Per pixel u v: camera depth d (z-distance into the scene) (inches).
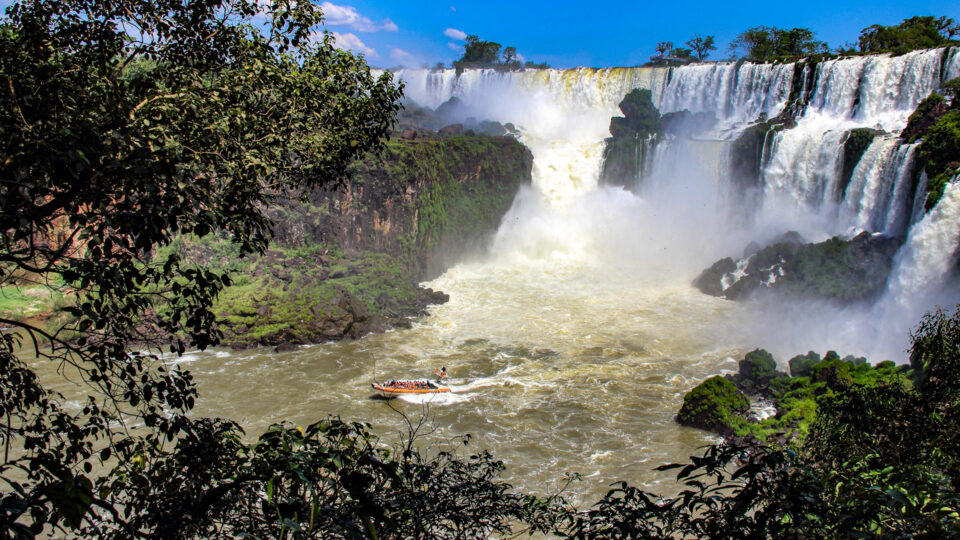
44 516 279.6
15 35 501.0
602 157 3430.1
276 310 2146.9
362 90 703.1
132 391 487.8
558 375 1852.9
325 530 355.3
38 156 381.1
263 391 1733.5
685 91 3666.3
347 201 2637.8
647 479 1286.9
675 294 2662.4
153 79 548.1
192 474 439.5
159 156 415.2
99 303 450.6
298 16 627.5
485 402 1672.0
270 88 620.7
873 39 4013.3
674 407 1637.6
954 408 647.8
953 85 2502.5
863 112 2940.5
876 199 2576.3
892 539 328.8
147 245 414.6
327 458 359.6
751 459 363.3
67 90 460.8
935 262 2119.8
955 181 2124.8
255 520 396.5
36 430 462.9
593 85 3969.0
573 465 1354.6
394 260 2709.2
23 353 1836.9
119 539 400.5
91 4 530.6
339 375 1850.4
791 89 3235.7
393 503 412.2
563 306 2511.1
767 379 1688.0
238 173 527.2
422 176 2797.7
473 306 2513.5
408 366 1924.2
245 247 523.2
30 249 414.9
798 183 2886.3
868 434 721.0
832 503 368.2
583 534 391.5
